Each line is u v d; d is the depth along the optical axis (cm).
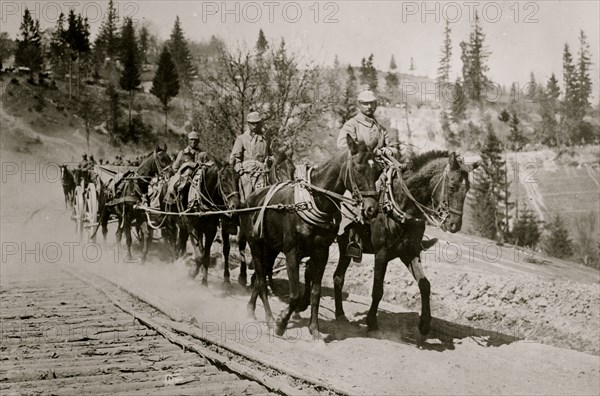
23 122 8700
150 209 1558
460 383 905
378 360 964
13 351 905
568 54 15525
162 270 1627
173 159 1700
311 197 1011
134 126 10088
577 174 11812
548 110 14812
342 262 1184
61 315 1155
